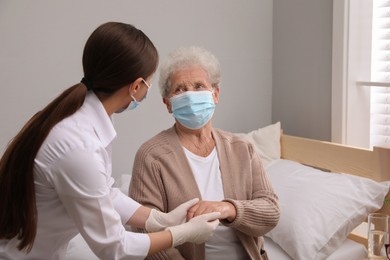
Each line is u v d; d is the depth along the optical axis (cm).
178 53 159
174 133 163
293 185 207
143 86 127
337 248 191
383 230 159
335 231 187
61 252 132
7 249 124
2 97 224
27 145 113
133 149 254
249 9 273
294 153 248
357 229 227
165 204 154
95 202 113
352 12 227
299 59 262
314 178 208
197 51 160
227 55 270
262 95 285
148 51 123
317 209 191
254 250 156
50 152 112
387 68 226
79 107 119
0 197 115
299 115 266
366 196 195
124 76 120
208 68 157
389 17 223
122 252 120
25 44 224
